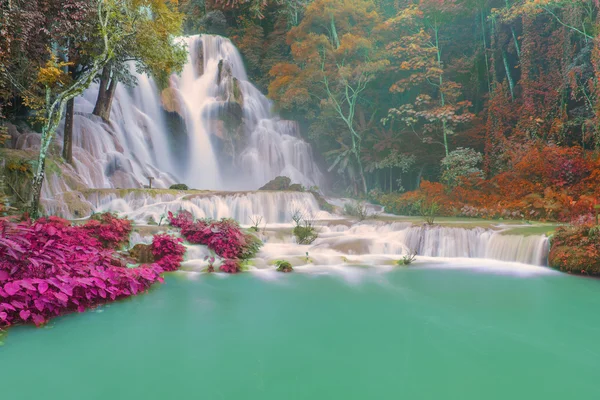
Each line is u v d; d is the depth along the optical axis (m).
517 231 10.37
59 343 4.35
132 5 13.22
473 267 9.19
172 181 21.33
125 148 20.34
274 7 37.78
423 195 19.17
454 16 26.38
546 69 22.61
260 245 10.34
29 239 5.71
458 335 4.77
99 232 8.84
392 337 4.66
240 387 3.39
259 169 25.84
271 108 30.12
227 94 26.78
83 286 5.40
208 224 10.10
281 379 3.55
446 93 24.28
